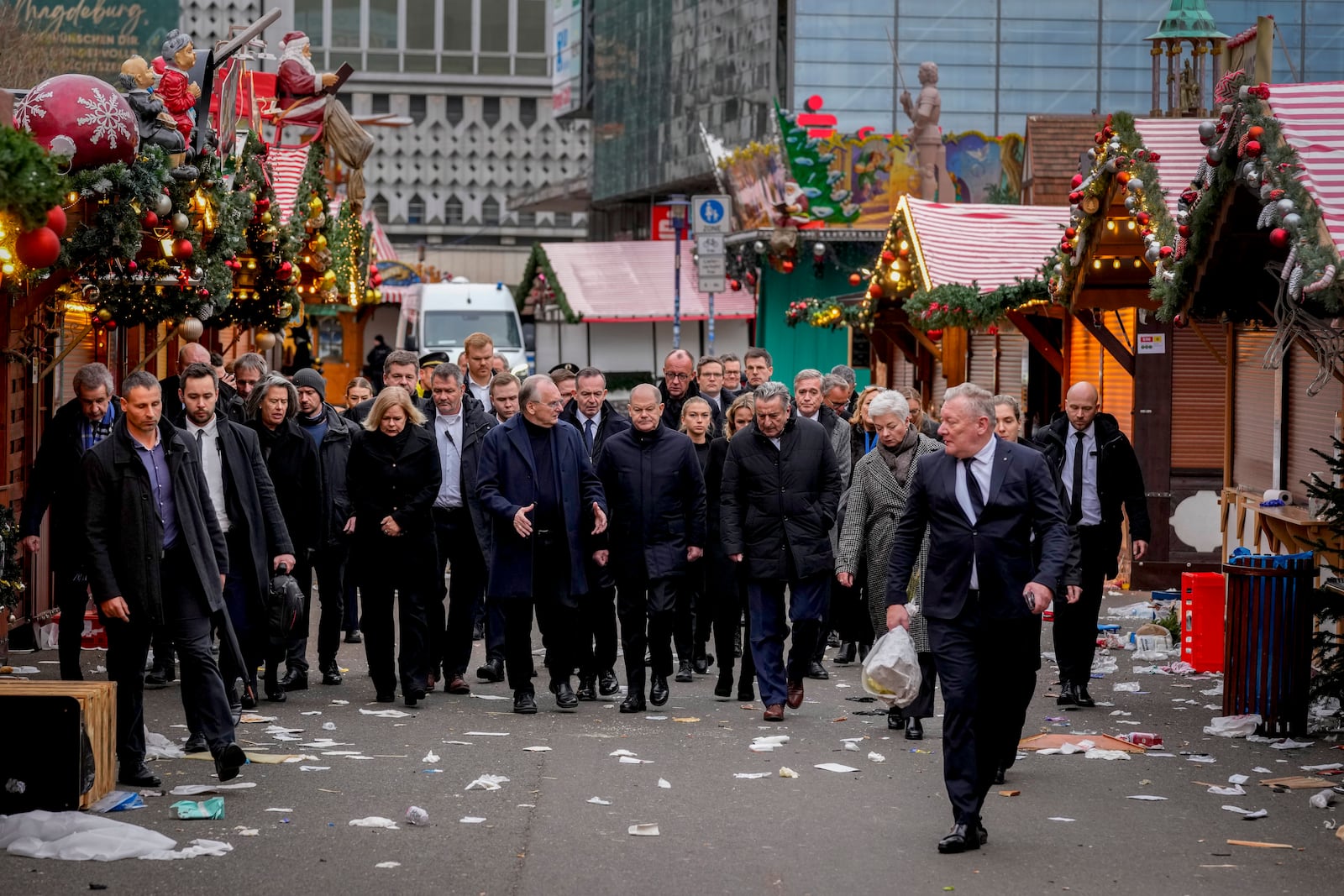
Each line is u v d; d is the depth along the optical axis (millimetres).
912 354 88000
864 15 193125
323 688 38719
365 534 36000
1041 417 69000
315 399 40625
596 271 156250
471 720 34156
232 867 22219
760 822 25312
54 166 23156
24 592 40812
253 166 48219
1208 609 40906
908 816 25859
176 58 37906
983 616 24406
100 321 39938
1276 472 43844
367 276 83500
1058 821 25531
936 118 138000
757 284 149125
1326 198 28734
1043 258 66500
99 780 25578
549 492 35406
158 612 26516
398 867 22359
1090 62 192250
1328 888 21891
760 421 34688
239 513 32344
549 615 35750
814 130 136875
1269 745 31812
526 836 24188
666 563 35812
